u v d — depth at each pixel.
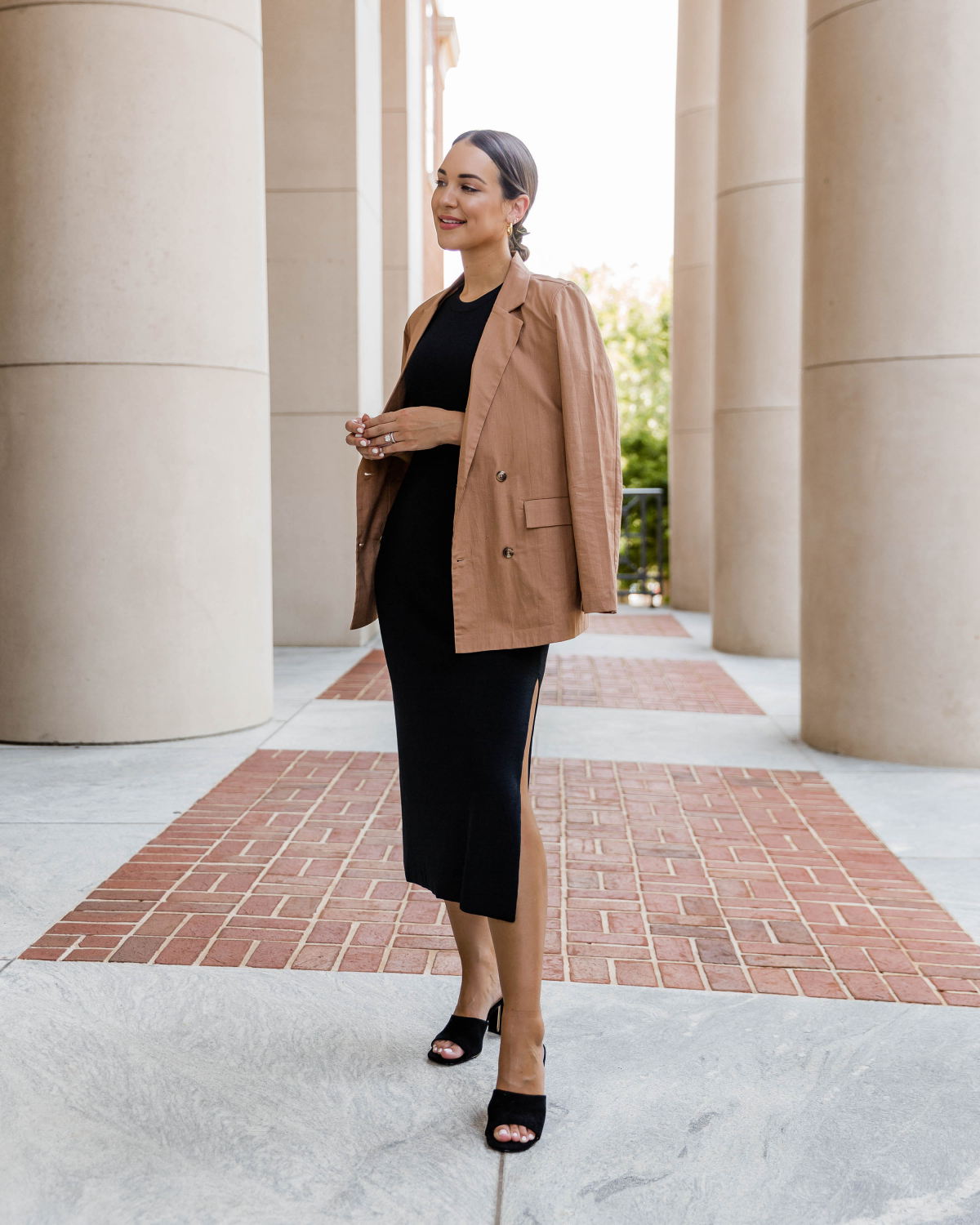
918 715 4.86
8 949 2.77
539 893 2.05
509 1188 1.87
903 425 4.73
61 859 3.45
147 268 4.75
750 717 6.02
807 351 5.11
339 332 8.17
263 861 3.46
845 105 4.77
